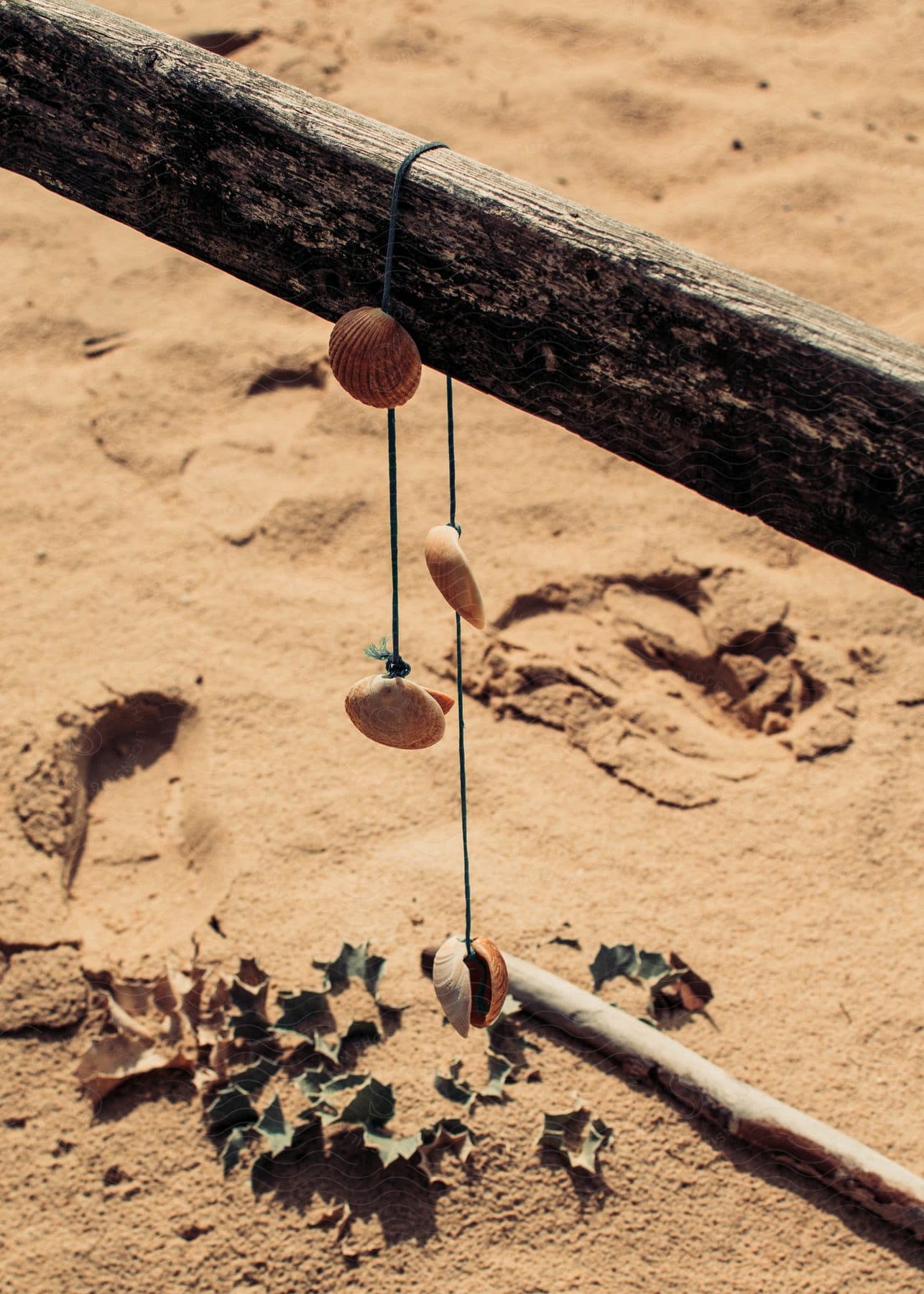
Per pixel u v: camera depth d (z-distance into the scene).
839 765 3.43
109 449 4.44
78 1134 2.66
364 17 6.98
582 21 7.00
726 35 6.92
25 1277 2.46
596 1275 2.45
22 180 5.88
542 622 3.86
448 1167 2.58
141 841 3.30
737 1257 2.47
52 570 3.98
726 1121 2.60
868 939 3.02
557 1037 2.77
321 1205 2.54
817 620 3.82
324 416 4.59
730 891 3.12
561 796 3.36
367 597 3.94
